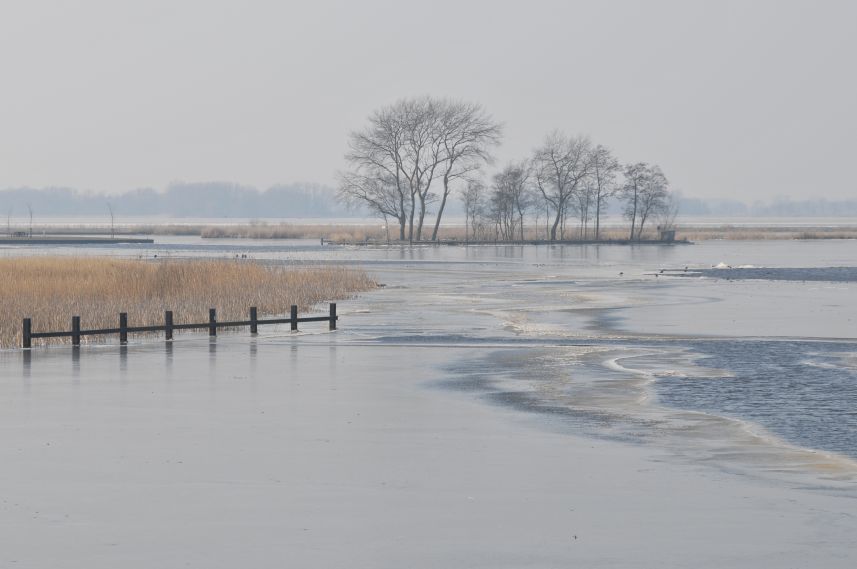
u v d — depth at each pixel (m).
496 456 28.72
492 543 20.52
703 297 91.19
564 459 28.31
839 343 57.16
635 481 25.73
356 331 63.81
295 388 41.22
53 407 36.69
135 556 19.62
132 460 28.19
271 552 19.91
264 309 72.94
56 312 63.94
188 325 59.19
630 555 19.72
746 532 21.22
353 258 164.25
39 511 22.88
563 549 20.11
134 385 42.00
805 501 23.73
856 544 20.36
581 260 161.75
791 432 32.12
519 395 39.50
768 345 56.31
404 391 40.53
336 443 30.53
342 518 22.36
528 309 79.06
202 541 20.61
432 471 26.86
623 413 35.62
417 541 20.66
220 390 40.69
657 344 56.88
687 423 33.72
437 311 77.25
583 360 50.09
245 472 26.77
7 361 49.50
